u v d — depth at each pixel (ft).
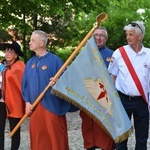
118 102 15.14
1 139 19.16
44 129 15.90
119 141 14.99
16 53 19.13
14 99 18.88
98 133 16.97
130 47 15.90
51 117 15.67
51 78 15.47
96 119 15.08
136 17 49.93
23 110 19.11
